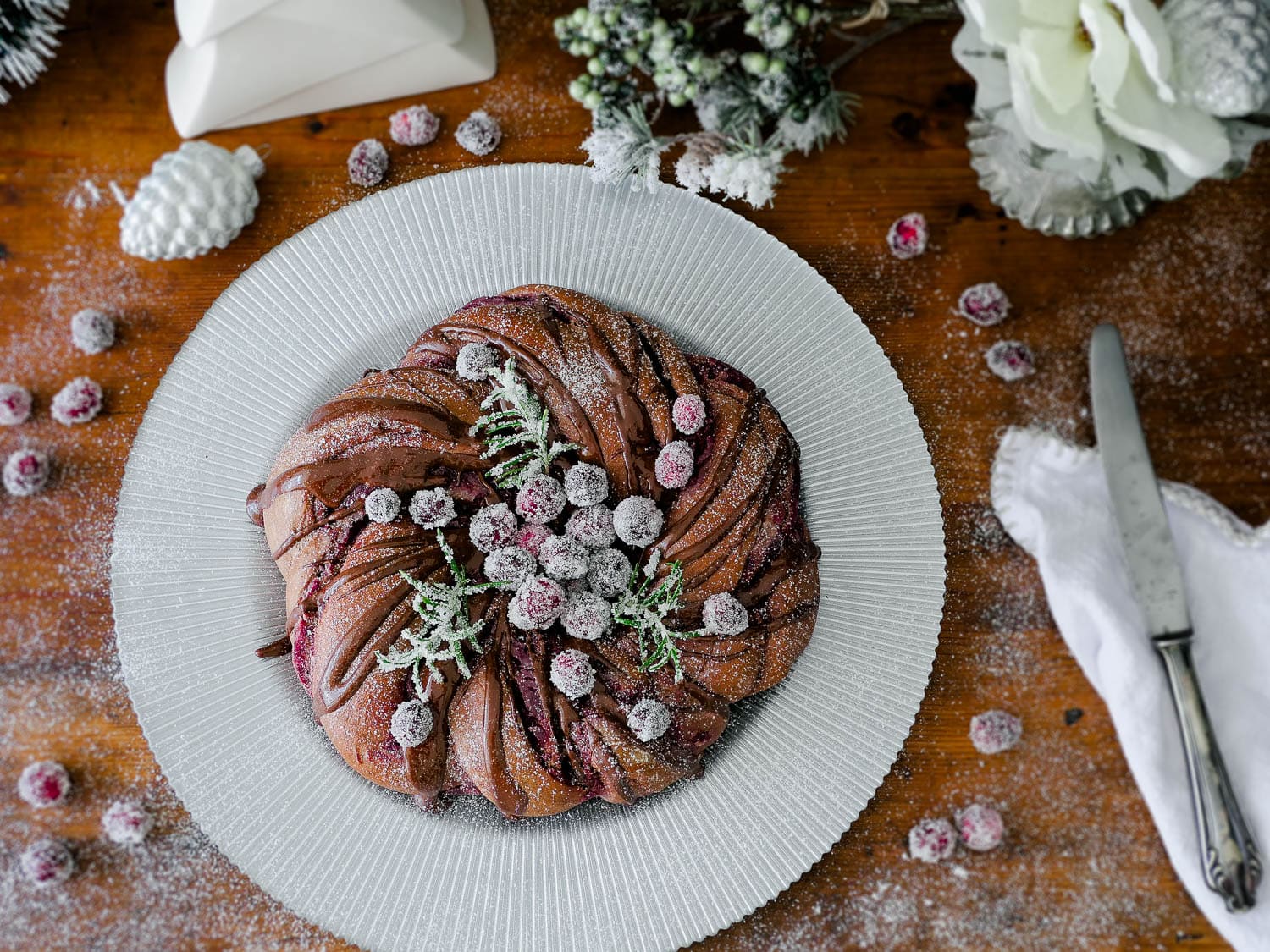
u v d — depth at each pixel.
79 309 0.49
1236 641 0.48
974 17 0.40
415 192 0.46
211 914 0.47
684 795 0.44
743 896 0.44
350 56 0.46
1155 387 0.50
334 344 0.46
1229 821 0.45
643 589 0.40
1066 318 0.49
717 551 0.41
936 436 0.49
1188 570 0.48
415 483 0.40
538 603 0.37
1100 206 0.47
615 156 0.44
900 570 0.45
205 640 0.44
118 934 0.47
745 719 0.44
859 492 0.46
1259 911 0.46
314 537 0.41
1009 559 0.49
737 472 0.41
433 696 0.40
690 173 0.46
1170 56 0.38
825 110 0.46
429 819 0.44
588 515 0.39
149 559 0.44
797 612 0.42
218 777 0.44
